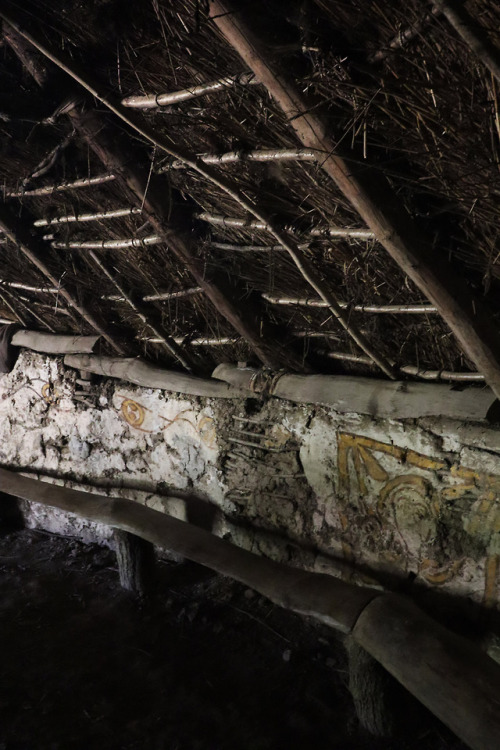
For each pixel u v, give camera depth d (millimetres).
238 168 2373
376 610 2502
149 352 4215
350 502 3234
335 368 3324
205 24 1910
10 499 5227
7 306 4855
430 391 2768
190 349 3889
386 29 1646
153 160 2637
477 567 2705
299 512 3490
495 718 1938
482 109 1632
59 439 4863
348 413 3172
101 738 2781
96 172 2984
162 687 3100
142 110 2352
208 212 2771
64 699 3047
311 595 2758
